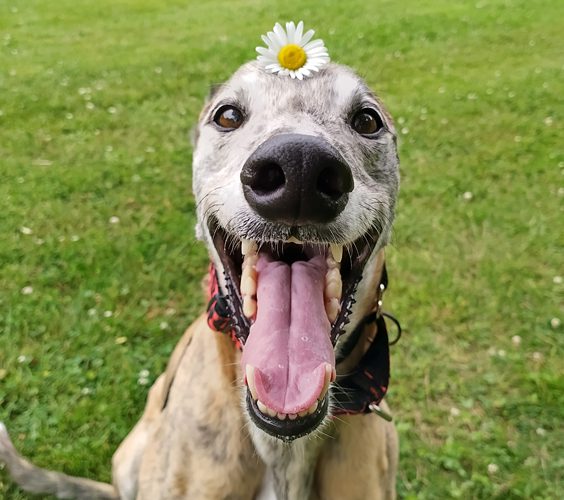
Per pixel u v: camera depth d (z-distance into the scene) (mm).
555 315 503
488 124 828
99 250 542
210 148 260
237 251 246
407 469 385
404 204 640
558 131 809
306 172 176
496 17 1362
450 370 454
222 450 259
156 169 684
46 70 1003
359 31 1259
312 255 237
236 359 252
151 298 502
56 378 424
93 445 387
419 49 1156
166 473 272
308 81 249
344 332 245
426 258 562
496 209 635
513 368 454
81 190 638
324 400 217
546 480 385
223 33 1257
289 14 1416
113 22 1363
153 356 452
